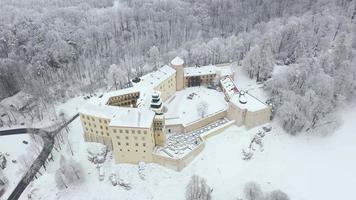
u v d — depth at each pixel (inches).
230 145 5009.8
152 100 4879.4
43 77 7165.4
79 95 6914.4
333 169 4603.8
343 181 4426.7
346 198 4207.7
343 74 5565.9
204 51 7199.8
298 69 5782.5
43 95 6673.2
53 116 6338.6
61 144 5462.6
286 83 5718.5
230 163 4756.4
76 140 5477.4
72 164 4660.4
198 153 4945.9
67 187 4601.4
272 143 5054.1
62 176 4571.9
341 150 4899.1
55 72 7475.4
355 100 5812.0
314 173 4564.5
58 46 7623.0
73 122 6008.9
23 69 7076.8
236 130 5270.7
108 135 5068.9
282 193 3969.0
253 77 6702.8
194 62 7308.1
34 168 5073.8
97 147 5039.4
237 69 7101.4
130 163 4906.5
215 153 4923.7
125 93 5590.6
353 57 6003.9
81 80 7470.5
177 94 6279.5
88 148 5049.2
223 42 7706.7
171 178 4648.1
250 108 5128.0
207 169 4717.0
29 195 4596.5
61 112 6230.3
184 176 4662.9
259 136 5078.7
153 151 4840.1
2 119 6348.4
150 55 7682.1
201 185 4104.3
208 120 5462.6
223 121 5556.1
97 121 4972.9
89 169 4847.4
